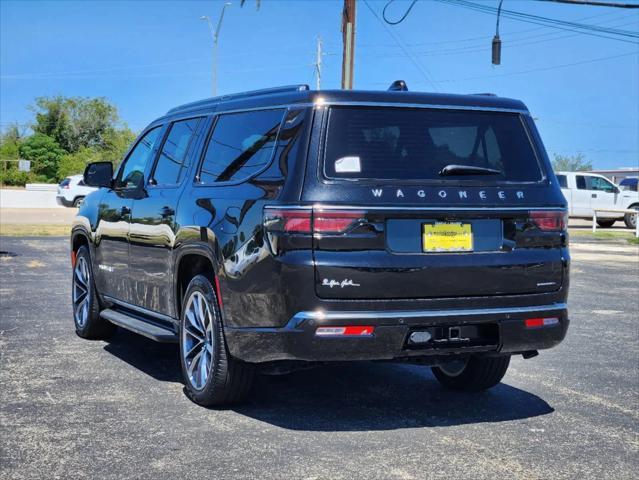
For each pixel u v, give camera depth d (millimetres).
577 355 7078
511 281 4629
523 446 4395
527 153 4918
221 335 4848
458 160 4699
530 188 4789
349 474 3879
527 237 4707
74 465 3949
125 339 7379
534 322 4691
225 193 4965
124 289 6449
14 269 13172
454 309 4496
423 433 4602
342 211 4301
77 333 7473
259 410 5027
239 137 5148
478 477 3881
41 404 5066
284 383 5777
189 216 5250
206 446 4277
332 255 4293
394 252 4391
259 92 5230
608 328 8555
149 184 6203
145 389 5512
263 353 4477
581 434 4645
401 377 6078
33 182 86938
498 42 24547
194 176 5488
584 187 31984
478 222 4590
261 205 4516
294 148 4520
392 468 3977
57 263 14328
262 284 4434
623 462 4152
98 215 7000
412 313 4387
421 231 4453
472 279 4520
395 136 4621
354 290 4301
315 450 4238
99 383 5660
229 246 4715
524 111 5039
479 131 4844
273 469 3930
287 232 4324
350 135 4539
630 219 32031
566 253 4855
